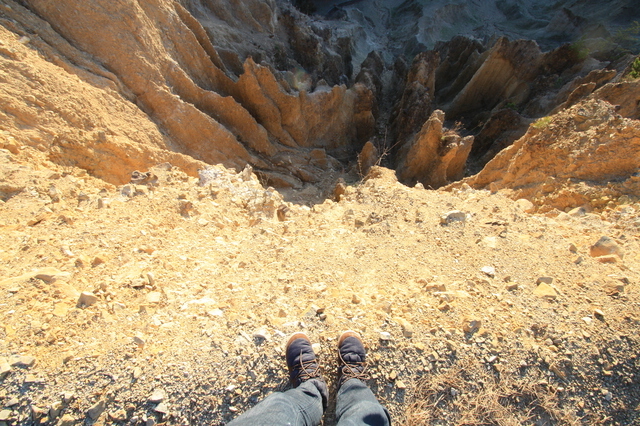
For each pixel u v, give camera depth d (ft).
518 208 15.40
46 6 29.89
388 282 10.56
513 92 59.41
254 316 8.82
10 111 20.01
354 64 93.50
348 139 56.08
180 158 29.58
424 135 42.01
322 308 9.12
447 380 7.82
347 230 14.17
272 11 69.26
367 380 7.74
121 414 6.57
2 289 8.49
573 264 10.98
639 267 10.75
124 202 14.11
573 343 8.40
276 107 45.62
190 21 42.24
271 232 13.71
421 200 16.55
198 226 13.75
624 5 96.02
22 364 6.86
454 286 10.20
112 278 9.63
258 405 6.51
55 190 13.93
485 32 115.75
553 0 126.00
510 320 8.93
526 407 7.74
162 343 7.81
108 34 32.50
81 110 25.07
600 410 7.80
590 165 19.93
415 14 119.14
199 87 40.22
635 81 29.66
